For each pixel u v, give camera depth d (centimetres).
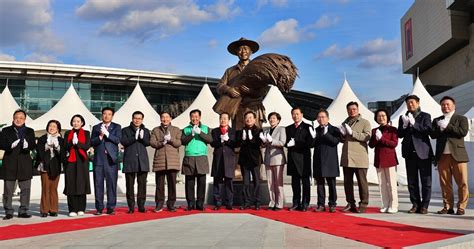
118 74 4456
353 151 696
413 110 685
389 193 691
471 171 1195
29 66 4116
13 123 660
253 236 430
